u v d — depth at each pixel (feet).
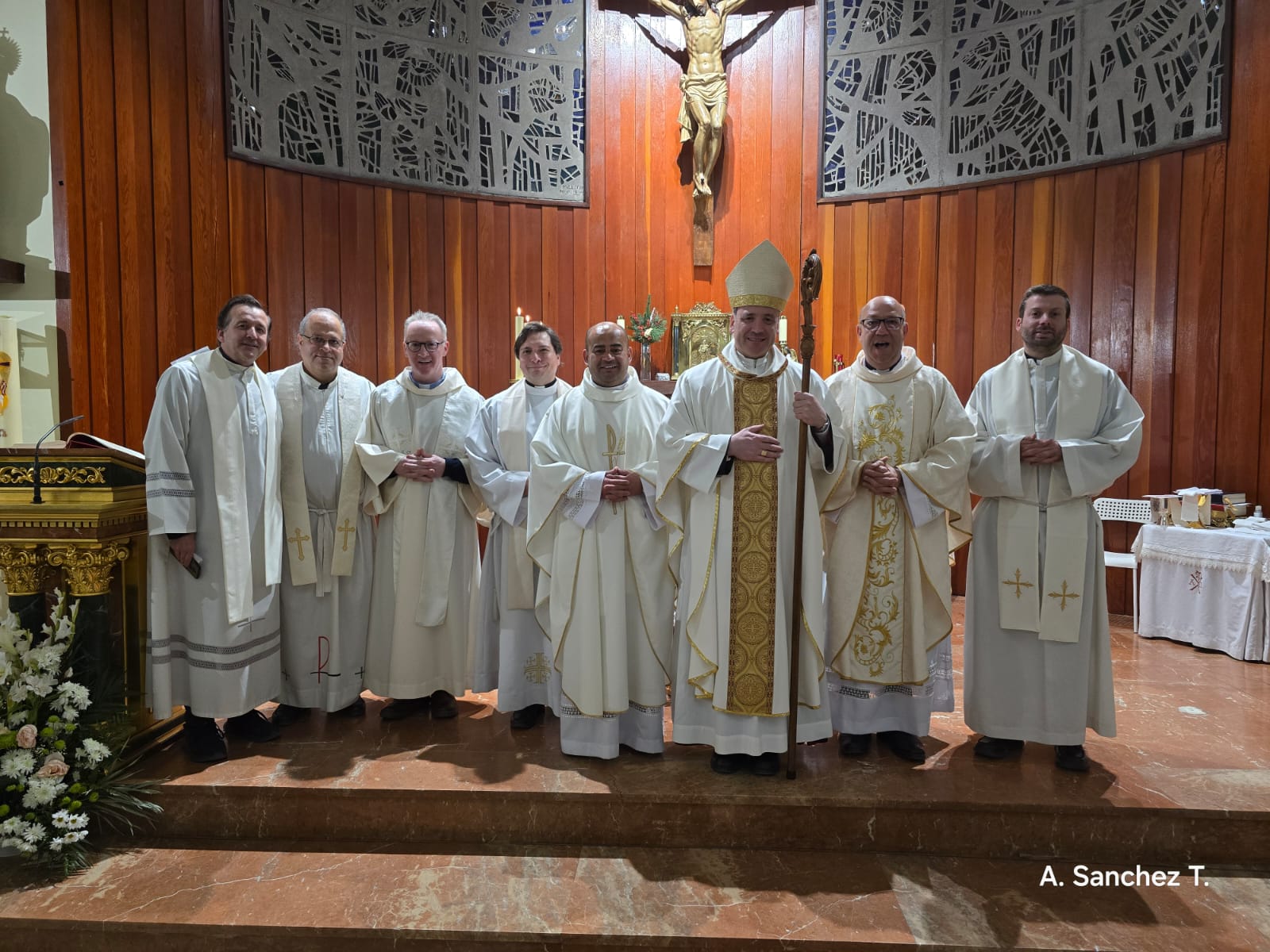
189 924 8.21
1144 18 19.01
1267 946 7.97
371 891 8.83
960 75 21.43
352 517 11.90
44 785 9.25
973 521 11.17
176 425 10.55
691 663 10.34
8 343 14.60
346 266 20.27
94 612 10.34
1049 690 10.43
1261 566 15.51
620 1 23.13
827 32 22.62
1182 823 9.49
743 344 10.52
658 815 9.78
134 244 16.40
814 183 22.79
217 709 10.62
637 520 10.75
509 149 22.52
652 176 23.30
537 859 9.50
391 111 20.83
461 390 12.67
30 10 15.02
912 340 22.04
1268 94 17.35
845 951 7.95
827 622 11.00
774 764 10.37
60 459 10.18
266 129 18.97
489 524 13.02
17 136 15.12
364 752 11.04
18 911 8.43
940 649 11.10
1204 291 18.37
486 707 13.07
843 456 10.52
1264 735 11.76
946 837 9.67
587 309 23.06
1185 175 18.58
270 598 11.30
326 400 12.15
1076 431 10.60
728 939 8.00
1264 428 17.67
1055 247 20.42
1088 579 10.50
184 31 17.30
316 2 19.63
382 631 12.16
